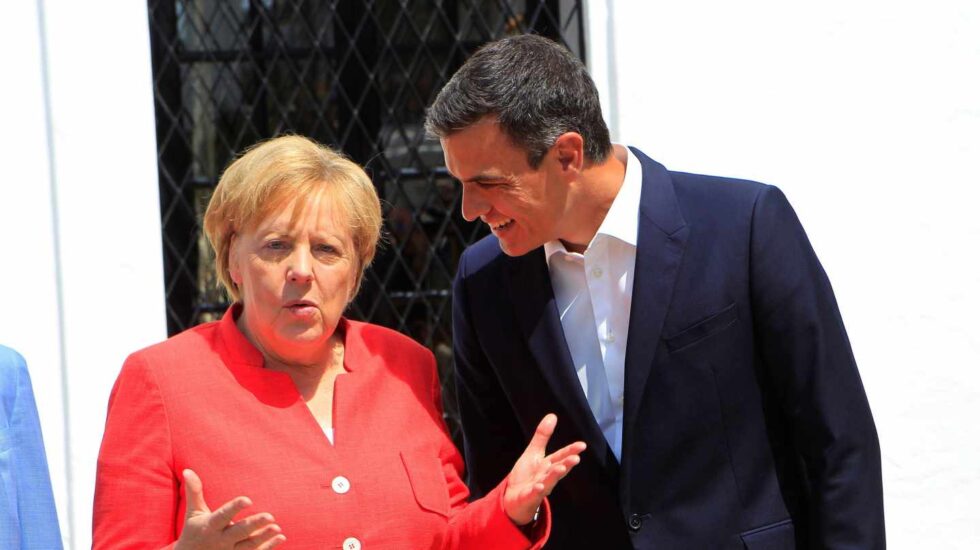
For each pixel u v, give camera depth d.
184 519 4.39
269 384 4.84
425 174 8.57
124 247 7.53
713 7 8.06
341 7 8.43
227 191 4.80
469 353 5.62
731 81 8.09
